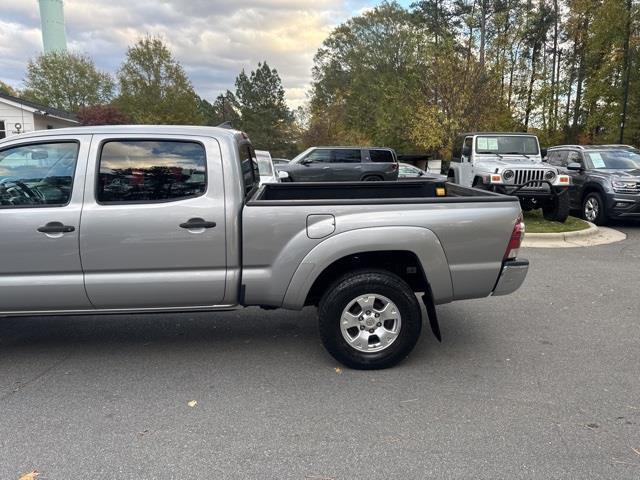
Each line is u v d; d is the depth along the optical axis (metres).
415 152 36.06
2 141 3.62
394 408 3.26
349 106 45.69
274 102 63.53
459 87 19.81
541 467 2.63
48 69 51.66
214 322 4.96
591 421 3.07
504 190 10.32
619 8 24.86
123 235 3.56
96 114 32.53
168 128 3.72
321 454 2.76
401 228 3.63
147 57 37.84
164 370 3.88
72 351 4.26
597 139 28.78
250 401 3.37
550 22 35.19
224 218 3.62
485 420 3.10
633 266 7.23
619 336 4.51
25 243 3.52
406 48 43.44
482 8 31.81
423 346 4.31
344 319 3.75
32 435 2.96
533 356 4.07
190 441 2.89
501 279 3.82
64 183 3.59
